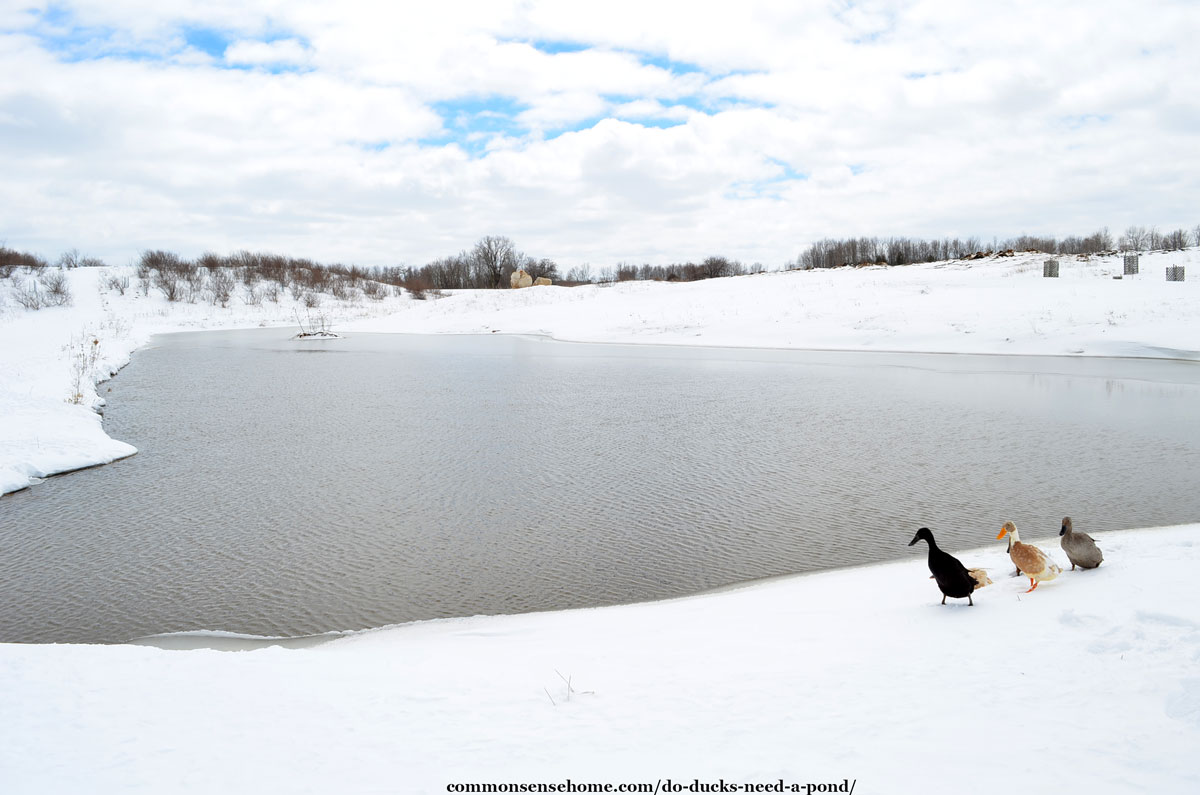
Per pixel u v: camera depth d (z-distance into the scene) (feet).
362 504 46.47
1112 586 23.03
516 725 17.76
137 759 16.63
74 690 20.56
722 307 180.34
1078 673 17.60
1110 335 114.93
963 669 18.66
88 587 34.58
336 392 96.48
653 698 18.85
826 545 36.73
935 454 54.75
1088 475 47.50
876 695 17.76
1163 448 54.34
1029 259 209.15
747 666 20.66
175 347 172.86
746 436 63.21
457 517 43.32
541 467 54.44
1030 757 14.42
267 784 15.47
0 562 37.93
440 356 143.43
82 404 81.71
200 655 23.65
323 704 19.42
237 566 36.70
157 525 43.32
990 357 112.88
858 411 73.41
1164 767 13.58
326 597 32.76
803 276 232.53
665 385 96.07
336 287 324.60
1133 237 321.93
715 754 15.65
